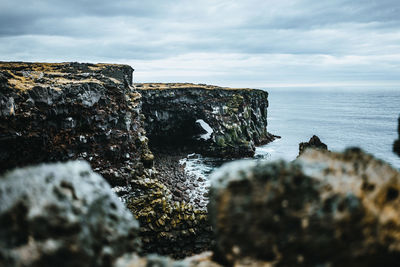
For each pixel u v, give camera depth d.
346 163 5.18
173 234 31.73
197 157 66.56
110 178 34.12
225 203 5.16
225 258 5.54
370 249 4.24
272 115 173.62
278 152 72.81
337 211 4.51
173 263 4.96
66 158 31.39
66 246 4.24
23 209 4.24
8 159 26.81
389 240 4.26
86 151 33.50
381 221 4.36
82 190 5.11
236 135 71.12
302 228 4.59
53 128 31.05
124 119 39.03
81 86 34.38
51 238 4.21
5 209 4.13
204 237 31.77
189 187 44.16
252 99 82.94
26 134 28.00
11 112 26.95
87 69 52.41
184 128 73.94
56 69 51.25
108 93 38.38
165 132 71.19
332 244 4.38
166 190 37.19
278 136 94.19
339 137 93.44
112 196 5.72
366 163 5.12
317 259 4.42
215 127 70.06
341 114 174.75
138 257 4.99
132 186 35.47
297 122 135.50
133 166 37.47
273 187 5.03
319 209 4.62
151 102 66.88
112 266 4.59
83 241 4.45
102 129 35.28
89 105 34.66
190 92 72.62
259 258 4.75
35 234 4.15
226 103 75.69
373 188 4.70
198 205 36.81
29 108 28.97
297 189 4.91
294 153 71.38
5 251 3.87
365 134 98.88
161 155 63.53
